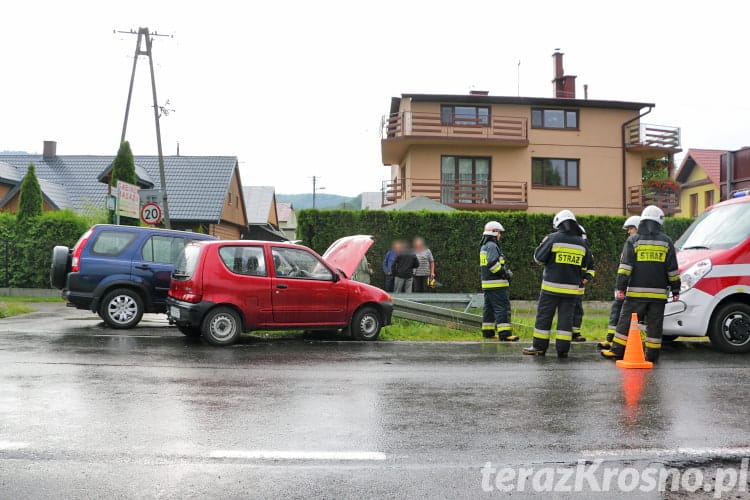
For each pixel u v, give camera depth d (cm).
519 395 618
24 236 2081
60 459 417
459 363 804
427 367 771
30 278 2078
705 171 4159
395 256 1573
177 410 541
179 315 952
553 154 3044
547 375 723
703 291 906
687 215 4466
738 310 914
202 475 393
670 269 823
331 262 1198
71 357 793
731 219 984
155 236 1152
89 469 400
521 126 2998
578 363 812
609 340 964
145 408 546
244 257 965
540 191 3033
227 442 457
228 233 4181
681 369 769
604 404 583
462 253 1909
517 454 440
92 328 1124
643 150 3078
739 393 632
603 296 1978
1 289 2069
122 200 1811
